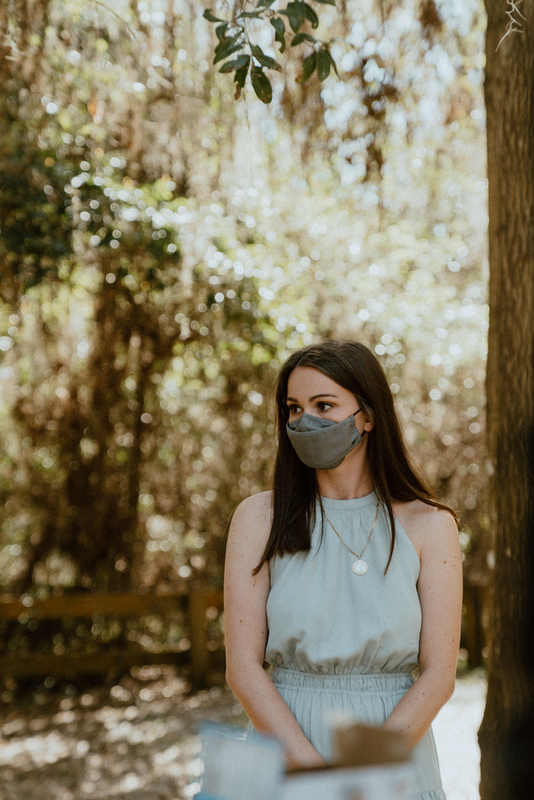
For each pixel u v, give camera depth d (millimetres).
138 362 6367
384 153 4227
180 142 4383
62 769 4941
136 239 4980
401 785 882
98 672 6938
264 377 6527
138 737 5598
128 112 4188
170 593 7094
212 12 3146
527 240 2443
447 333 7371
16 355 6191
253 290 5594
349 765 897
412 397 7227
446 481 7617
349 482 1801
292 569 1711
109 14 3607
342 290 6398
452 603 1705
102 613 6855
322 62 2455
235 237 5625
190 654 7027
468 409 7551
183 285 5277
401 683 1684
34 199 4707
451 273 7730
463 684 6445
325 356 1756
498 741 2445
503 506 2496
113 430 6781
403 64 3766
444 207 7355
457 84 3857
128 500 7211
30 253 4797
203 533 7594
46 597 6816
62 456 7031
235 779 946
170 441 7316
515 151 2447
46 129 4691
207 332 5961
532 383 2455
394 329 6875
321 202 6348
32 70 3672
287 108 3832
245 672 1646
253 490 7242
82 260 5285
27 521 7539
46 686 7098
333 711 1615
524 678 2434
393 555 1700
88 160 4887
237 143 4609
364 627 1652
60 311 6172
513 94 2445
